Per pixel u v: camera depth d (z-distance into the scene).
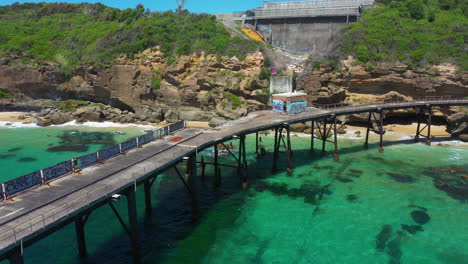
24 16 109.38
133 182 20.09
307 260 22.12
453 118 50.94
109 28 86.81
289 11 84.06
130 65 68.56
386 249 23.31
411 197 31.31
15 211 16.33
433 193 32.12
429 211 28.66
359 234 25.23
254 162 41.91
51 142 52.03
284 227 26.27
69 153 46.00
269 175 37.41
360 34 64.62
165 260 21.91
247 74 64.44
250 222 27.06
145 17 87.62
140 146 28.28
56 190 19.00
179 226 26.36
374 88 59.16
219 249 23.30
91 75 70.19
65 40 85.44
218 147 47.69
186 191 33.03
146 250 23.00
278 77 61.66
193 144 28.53
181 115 65.56
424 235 25.00
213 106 64.81
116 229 25.72
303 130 56.28
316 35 79.38
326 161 41.94
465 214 28.06
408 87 57.41
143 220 27.20
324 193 32.44
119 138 54.75
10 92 73.94
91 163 23.52
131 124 65.06
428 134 48.50
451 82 54.56
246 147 48.75
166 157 25.08
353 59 60.91
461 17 69.38
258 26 86.12
